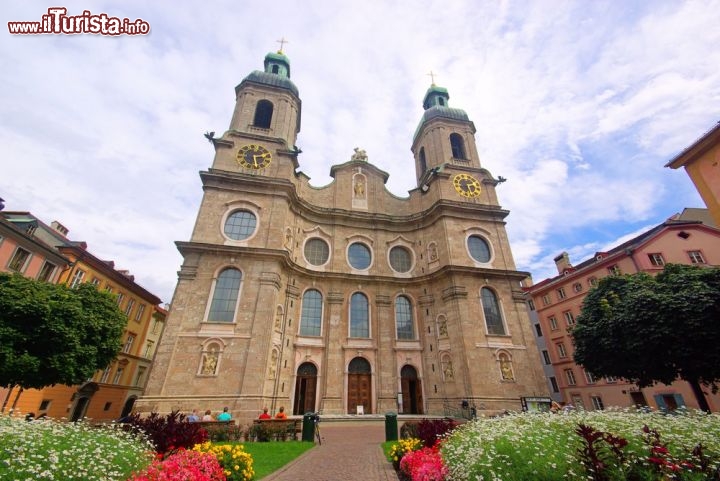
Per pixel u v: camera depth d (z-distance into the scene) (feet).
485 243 112.16
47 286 62.90
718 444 22.13
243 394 72.84
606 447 21.06
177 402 70.33
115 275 110.22
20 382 57.41
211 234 90.07
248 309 82.23
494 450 24.31
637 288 69.46
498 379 89.15
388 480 32.24
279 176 102.78
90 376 65.31
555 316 134.92
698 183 61.31
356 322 100.68
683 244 104.12
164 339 75.61
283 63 135.85
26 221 87.40
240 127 108.58
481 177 125.18
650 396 98.63
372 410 90.48
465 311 95.40
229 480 28.60
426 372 96.99
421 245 115.24
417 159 148.05
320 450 47.14
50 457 19.01
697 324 56.75
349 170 124.77
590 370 75.00
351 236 112.57
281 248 92.79
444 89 154.61
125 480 22.30
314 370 92.27
